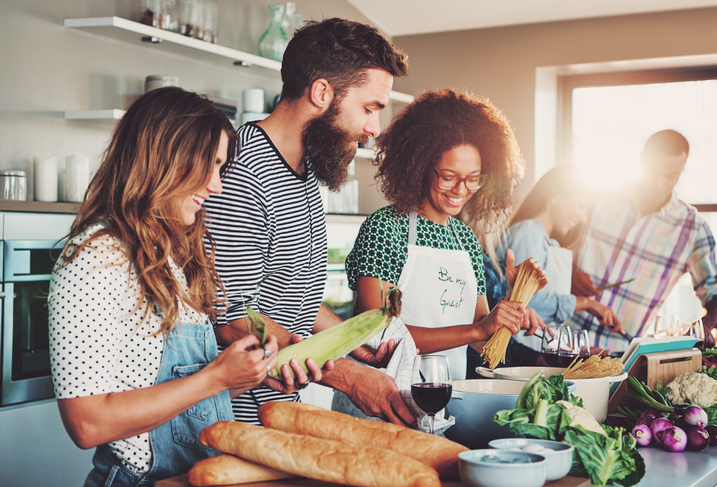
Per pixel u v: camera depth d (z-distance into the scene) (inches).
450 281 80.4
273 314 65.2
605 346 165.8
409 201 80.0
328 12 175.9
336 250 159.0
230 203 57.2
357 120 63.1
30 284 102.8
